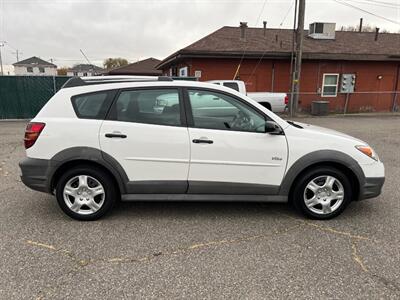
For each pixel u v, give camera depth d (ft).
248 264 9.79
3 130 37.32
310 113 58.49
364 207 14.34
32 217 13.06
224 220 12.97
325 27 65.41
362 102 62.23
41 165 12.25
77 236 11.49
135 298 8.25
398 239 11.39
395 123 44.75
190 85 12.55
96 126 12.17
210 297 8.30
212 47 55.06
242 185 12.64
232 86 41.16
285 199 12.99
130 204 14.60
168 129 12.26
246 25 60.90
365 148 12.92
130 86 12.47
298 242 11.17
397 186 17.12
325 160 12.49
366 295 8.40
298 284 8.85
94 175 12.46
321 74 59.57
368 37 70.38
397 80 62.80
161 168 12.40
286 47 57.62
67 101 12.43
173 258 10.11
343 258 10.16
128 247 10.77
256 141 12.39
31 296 8.29
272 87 57.57
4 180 17.81
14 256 10.14
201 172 12.47
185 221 12.85
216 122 12.50
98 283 8.83
